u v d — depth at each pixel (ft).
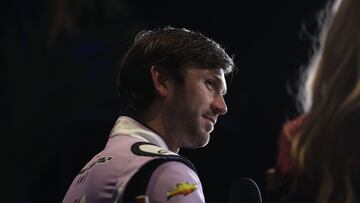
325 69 6.88
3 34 37.22
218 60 10.94
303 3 38.14
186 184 9.78
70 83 36.99
